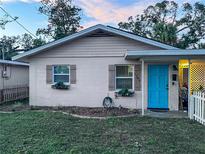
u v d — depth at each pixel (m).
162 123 8.88
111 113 10.92
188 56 10.18
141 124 8.68
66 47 13.20
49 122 8.71
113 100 12.77
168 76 12.31
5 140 6.46
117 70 12.84
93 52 12.95
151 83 12.44
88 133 7.23
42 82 13.49
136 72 12.53
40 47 12.91
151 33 36.28
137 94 12.54
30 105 13.54
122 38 12.68
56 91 13.34
